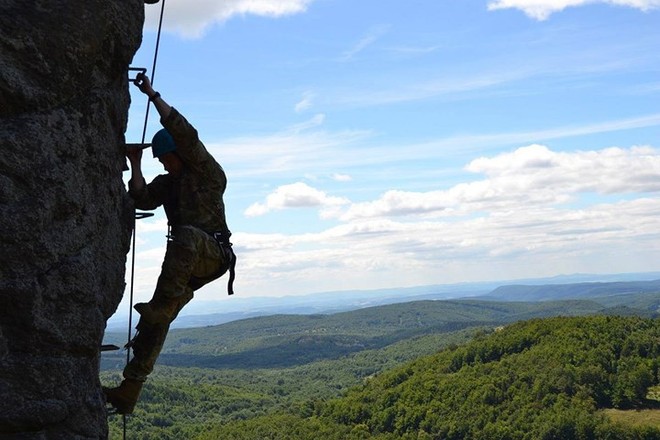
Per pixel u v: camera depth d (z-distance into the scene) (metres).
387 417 112.50
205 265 6.04
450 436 102.50
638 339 118.56
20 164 4.71
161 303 5.81
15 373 4.75
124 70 5.69
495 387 109.44
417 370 130.00
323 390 194.88
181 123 5.96
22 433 4.82
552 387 107.56
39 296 4.80
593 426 94.94
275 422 118.25
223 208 6.35
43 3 4.92
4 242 4.64
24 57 4.77
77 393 5.14
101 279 5.53
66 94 5.06
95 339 5.30
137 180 6.22
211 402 152.12
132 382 6.00
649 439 92.00
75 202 5.08
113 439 62.50
